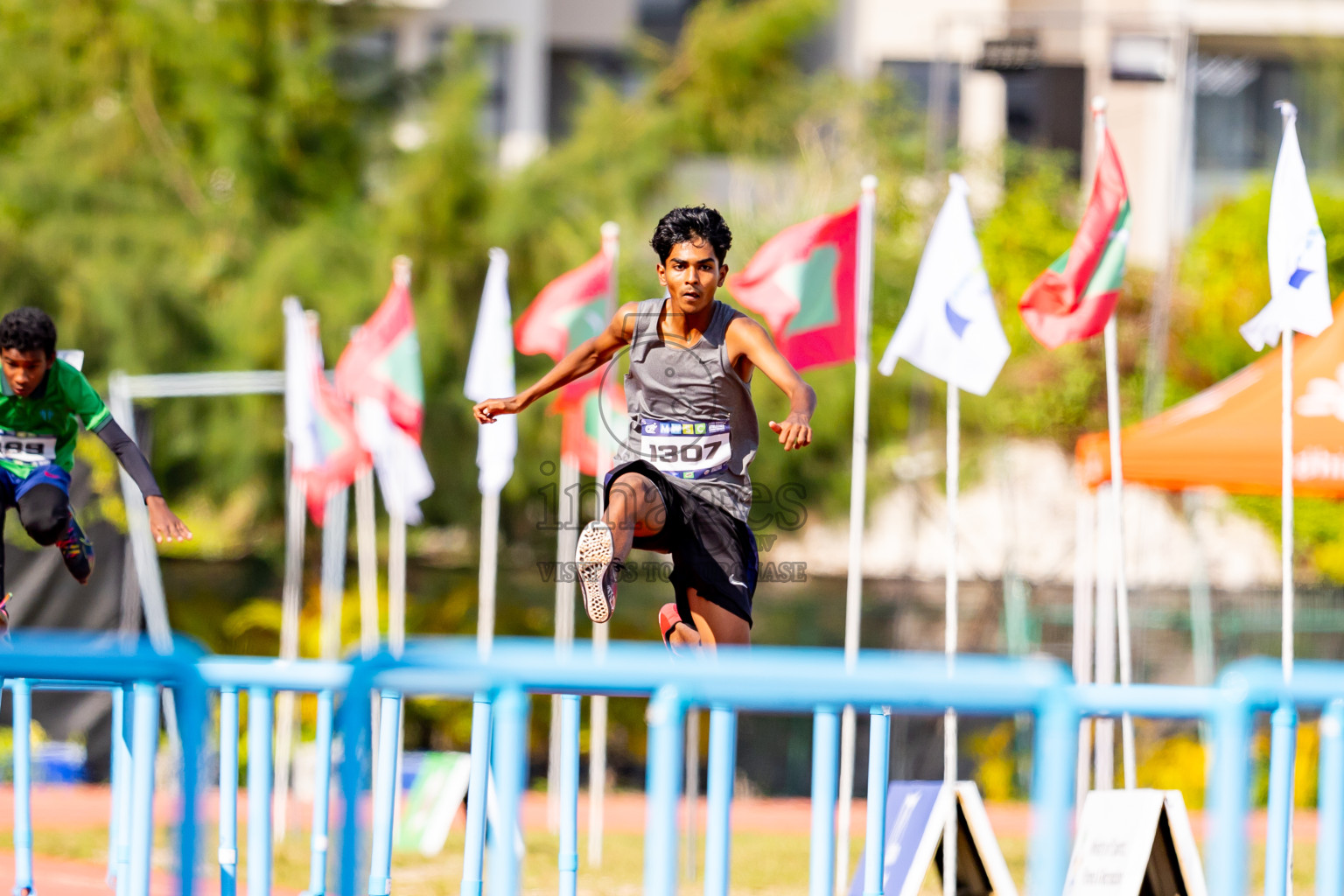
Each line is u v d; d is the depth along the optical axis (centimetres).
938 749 5519
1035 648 5872
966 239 2767
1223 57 8800
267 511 6322
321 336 5922
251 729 1752
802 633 6519
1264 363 3428
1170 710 1207
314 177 6606
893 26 8906
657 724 1152
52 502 1919
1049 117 8319
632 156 6594
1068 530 6431
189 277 6175
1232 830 1190
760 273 3058
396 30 8594
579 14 9375
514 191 6278
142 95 6475
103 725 4391
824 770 1390
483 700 1741
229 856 1769
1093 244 2767
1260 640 5769
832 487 6250
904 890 2086
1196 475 3228
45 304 5947
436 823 3494
